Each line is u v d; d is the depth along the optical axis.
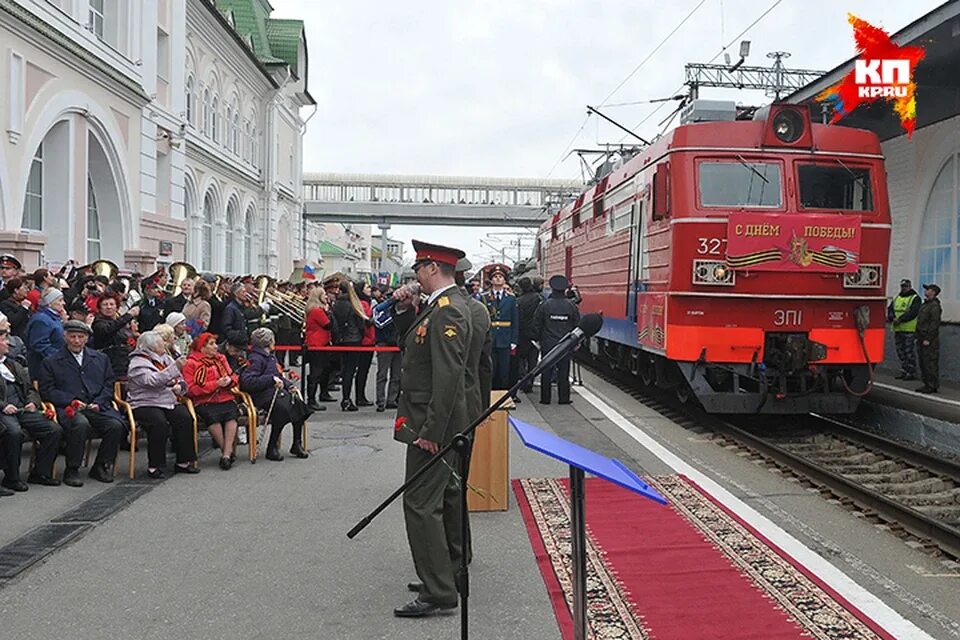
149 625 4.73
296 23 37.06
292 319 16.11
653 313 11.15
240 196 30.12
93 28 16.70
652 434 10.41
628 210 12.90
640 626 4.65
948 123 14.92
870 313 10.31
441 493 4.95
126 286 12.45
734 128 10.45
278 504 7.21
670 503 7.12
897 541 6.38
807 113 10.38
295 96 37.44
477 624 4.75
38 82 14.10
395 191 55.69
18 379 7.89
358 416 11.84
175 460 8.90
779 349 10.27
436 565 4.88
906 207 16.34
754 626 4.64
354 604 5.05
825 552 6.06
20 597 5.11
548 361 4.09
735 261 10.03
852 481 8.01
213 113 26.36
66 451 7.82
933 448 10.68
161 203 20.88
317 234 60.59
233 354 9.74
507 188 55.47
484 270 15.70
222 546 6.09
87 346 9.38
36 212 15.17
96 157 17.05
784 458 8.91
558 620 4.77
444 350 4.80
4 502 7.18
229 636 4.60
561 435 10.22
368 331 12.27
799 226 10.06
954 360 14.68
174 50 21.23
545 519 6.64
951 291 15.02
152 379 8.12
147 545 6.10
